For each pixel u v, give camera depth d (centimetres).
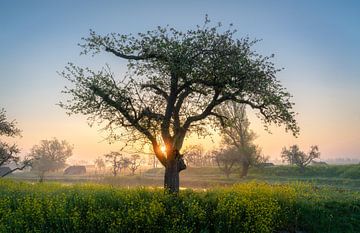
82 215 1823
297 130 2306
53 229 1692
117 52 2325
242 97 2305
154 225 1719
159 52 2259
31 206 1800
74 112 2264
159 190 2227
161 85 2448
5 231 1584
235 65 2211
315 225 2044
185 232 1684
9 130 5191
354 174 8069
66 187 2891
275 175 9012
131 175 10100
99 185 3006
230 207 1864
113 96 2255
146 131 2308
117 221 1669
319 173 8969
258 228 1781
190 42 2259
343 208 2262
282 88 2302
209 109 2369
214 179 7794
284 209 2081
